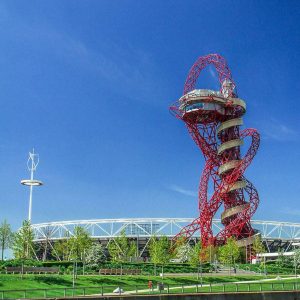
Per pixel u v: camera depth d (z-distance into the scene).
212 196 182.75
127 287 80.00
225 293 68.75
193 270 125.94
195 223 187.00
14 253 103.25
